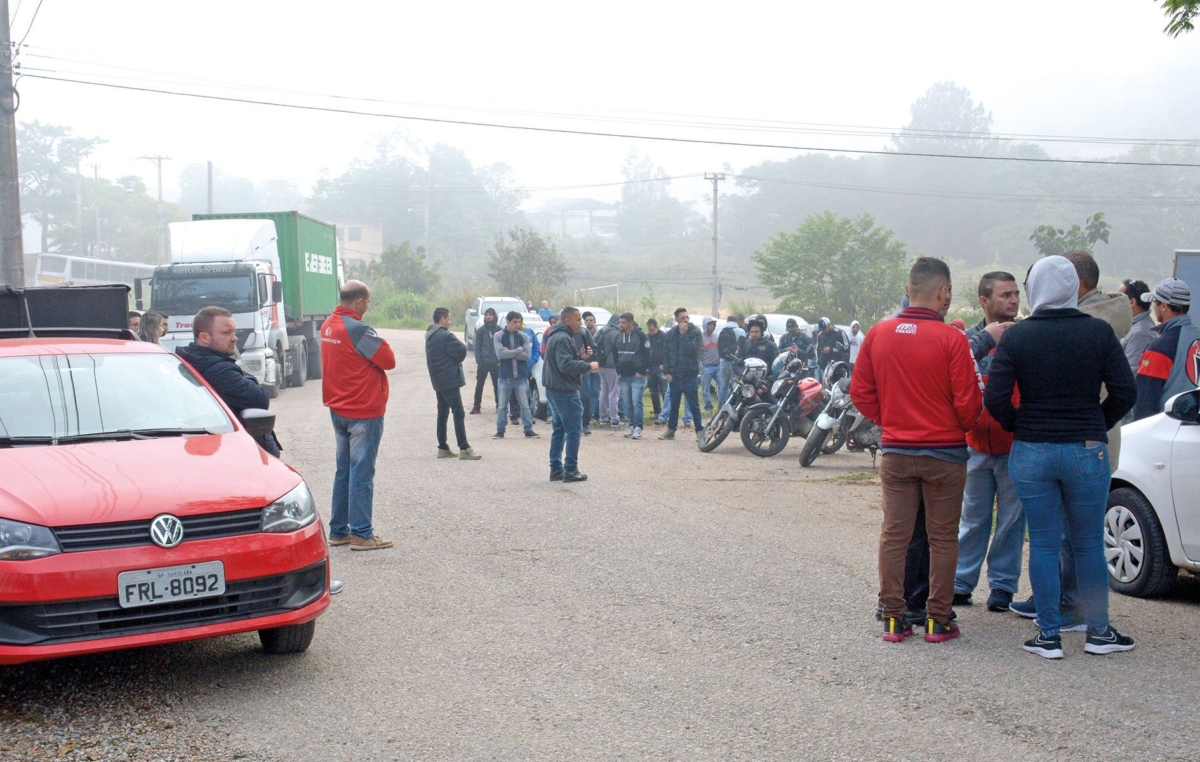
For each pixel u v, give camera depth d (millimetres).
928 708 4570
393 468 11672
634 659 5207
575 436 10656
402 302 66062
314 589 5070
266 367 21031
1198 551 6168
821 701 4645
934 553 5531
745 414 13109
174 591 4551
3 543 4316
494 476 11086
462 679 4930
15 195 19375
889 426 5539
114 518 4488
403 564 7172
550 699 4664
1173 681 4945
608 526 8445
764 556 7441
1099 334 5215
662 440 15117
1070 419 5254
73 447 5113
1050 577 5301
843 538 8117
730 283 99562
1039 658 5289
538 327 26562
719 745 4148
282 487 5078
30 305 7609
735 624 5809
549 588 6539
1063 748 4141
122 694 4746
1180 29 8523
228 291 20688
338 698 4691
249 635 5703
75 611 4371
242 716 4473
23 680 4926
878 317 53094
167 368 6125
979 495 6184
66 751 4074
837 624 5836
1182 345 7777
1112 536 6773
